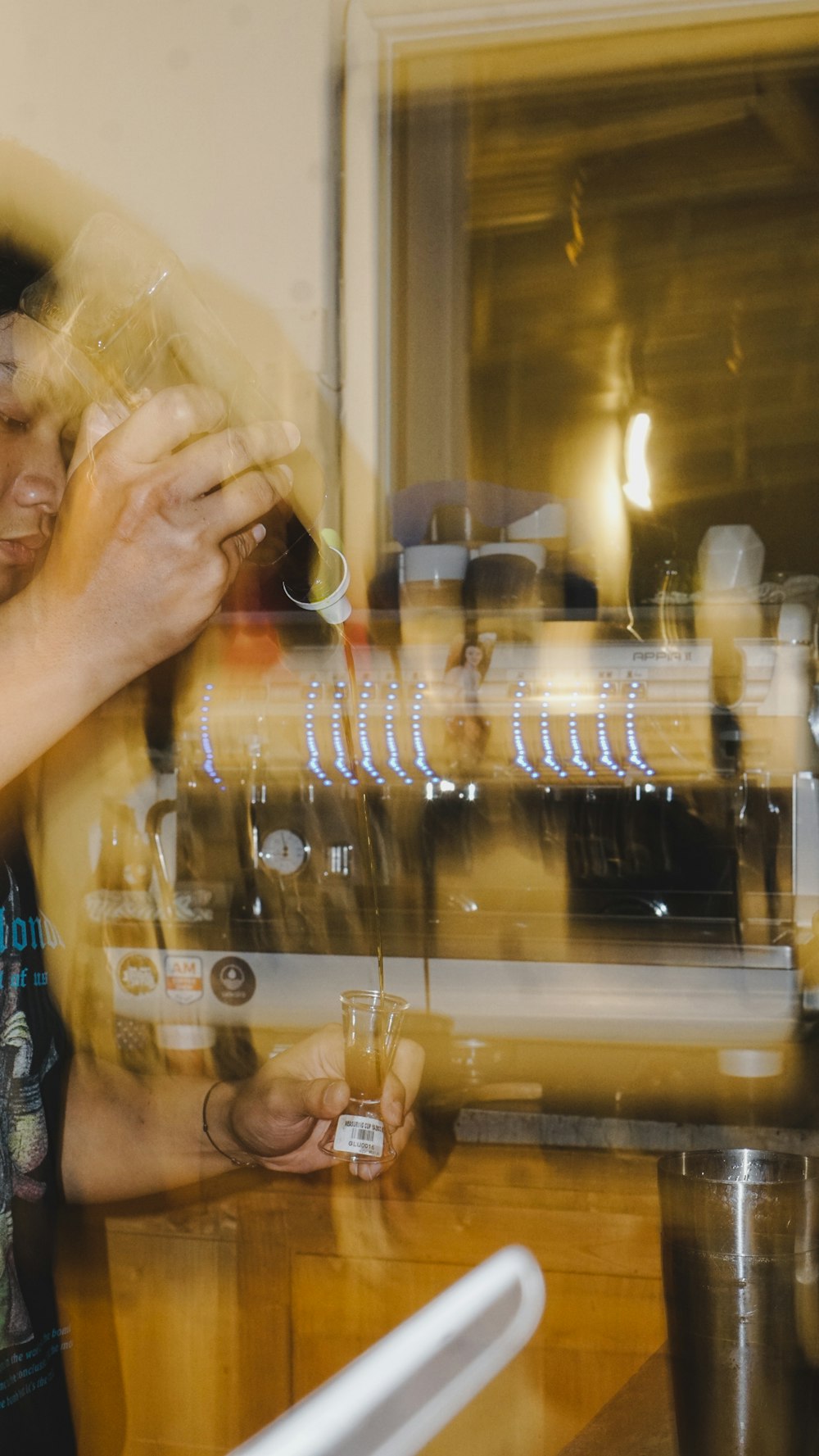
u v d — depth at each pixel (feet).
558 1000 5.21
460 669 5.69
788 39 6.62
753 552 5.56
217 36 6.59
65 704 2.81
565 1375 4.28
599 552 6.57
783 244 6.85
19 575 3.43
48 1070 3.50
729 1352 2.17
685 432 6.96
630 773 5.54
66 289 3.05
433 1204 4.46
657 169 6.95
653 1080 4.97
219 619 5.68
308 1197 4.56
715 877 5.46
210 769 5.80
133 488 2.67
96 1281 4.60
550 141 6.97
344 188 6.68
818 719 5.42
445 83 6.85
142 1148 4.03
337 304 6.74
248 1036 5.41
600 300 7.04
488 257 7.14
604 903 5.55
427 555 5.93
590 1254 4.33
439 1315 2.84
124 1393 4.64
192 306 3.08
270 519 3.41
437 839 5.75
